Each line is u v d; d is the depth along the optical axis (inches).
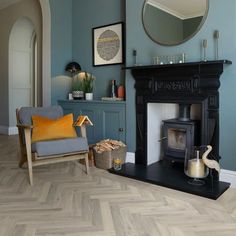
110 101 143.2
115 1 154.7
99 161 129.6
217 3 106.5
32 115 125.5
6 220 75.9
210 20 108.7
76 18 174.7
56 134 117.8
